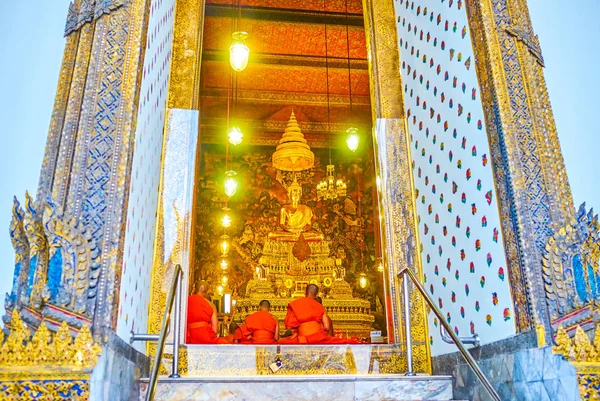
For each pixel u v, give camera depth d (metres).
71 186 4.14
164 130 7.05
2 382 2.94
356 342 7.63
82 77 4.53
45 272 3.53
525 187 4.75
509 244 4.72
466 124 5.71
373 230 17.08
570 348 3.82
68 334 3.18
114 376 3.91
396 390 5.34
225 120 17.08
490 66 5.16
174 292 4.96
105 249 4.02
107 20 4.70
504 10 5.42
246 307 14.59
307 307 7.84
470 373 5.25
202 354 6.21
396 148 7.50
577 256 4.45
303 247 16.06
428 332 6.58
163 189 6.79
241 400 5.06
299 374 6.30
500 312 4.85
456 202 5.89
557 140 5.06
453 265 5.92
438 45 6.56
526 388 4.32
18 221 3.39
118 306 4.03
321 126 17.61
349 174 17.67
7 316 3.12
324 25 12.95
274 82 15.62
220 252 16.44
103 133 4.36
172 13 7.48
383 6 8.33
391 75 7.93
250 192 17.25
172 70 7.41
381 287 16.28
